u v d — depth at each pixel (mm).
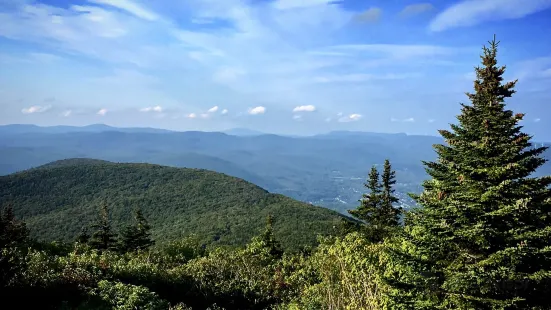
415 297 13266
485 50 14000
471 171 13297
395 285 13555
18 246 17109
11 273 11812
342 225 38656
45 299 12156
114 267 16516
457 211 12898
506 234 12219
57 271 14445
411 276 13961
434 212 13758
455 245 13156
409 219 16891
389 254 14867
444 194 13922
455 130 15336
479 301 11812
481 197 12445
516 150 12859
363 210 37969
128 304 12750
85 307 12234
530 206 12352
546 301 12031
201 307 17172
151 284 16594
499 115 13359
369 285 15422
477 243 12195
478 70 14188
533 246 12195
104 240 50781
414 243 14234
